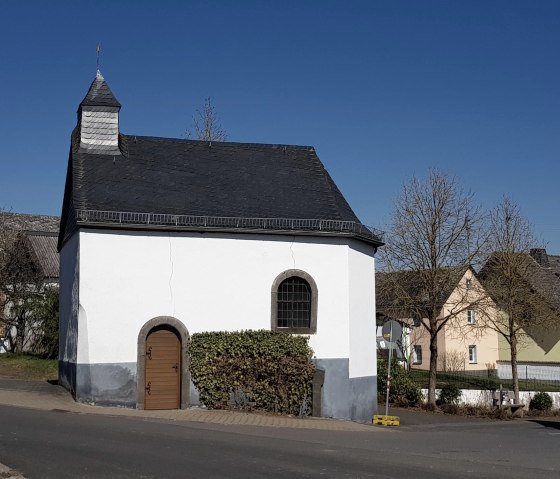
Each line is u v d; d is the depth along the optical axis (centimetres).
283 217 2102
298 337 2039
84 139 2208
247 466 1013
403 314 3106
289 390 2005
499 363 4550
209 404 1962
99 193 2022
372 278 2317
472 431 2081
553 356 4344
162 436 1296
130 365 1930
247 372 1983
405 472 1027
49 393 2014
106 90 2262
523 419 2822
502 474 1059
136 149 2256
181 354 1977
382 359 3089
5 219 4303
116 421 1519
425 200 2980
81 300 1906
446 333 4491
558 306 4003
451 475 1020
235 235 2053
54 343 3100
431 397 2941
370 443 1447
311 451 1209
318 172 2362
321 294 2105
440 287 2983
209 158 2309
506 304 3192
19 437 1203
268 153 2403
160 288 1977
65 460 1011
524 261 3266
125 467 973
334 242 2134
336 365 2089
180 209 2036
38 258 3944
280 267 2081
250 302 2045
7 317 3541
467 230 2986
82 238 1927
